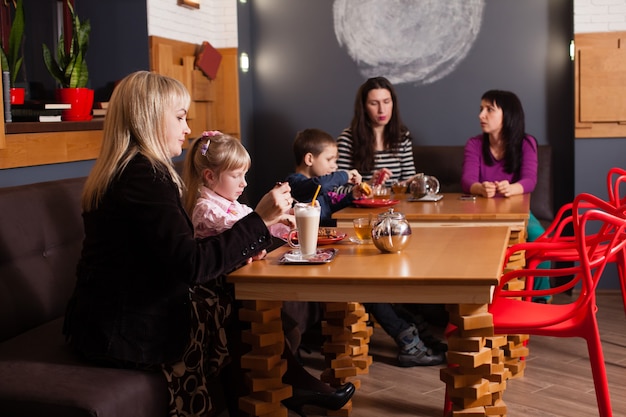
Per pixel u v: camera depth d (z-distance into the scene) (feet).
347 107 17.46
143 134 7.02
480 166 13.61
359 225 8.27
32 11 13.37
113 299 6.90
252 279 6.84
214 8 16.78
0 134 9.64
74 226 9.27
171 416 6.96
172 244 6.70
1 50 10.53
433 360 11.23
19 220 8.40
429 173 16.20
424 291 6.60
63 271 8.96
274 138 17.94
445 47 16.80
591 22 15.38
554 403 9.66
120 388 6.46
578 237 7.68
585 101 15.52
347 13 17.21
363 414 9.44
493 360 8.56
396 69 17.08
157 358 6.89
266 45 17.78
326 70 17.48
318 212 7.45
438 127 17.03
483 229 9.02
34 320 8.36
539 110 16.52
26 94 12.48
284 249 8.11
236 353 8.13
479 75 16.72
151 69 13.84
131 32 13.82
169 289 7.02
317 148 12.28
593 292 7.84
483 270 6.68
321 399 8.73
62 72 12.02
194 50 15.76
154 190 6.82
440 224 10.54
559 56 16.33
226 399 8.31
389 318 11.27
